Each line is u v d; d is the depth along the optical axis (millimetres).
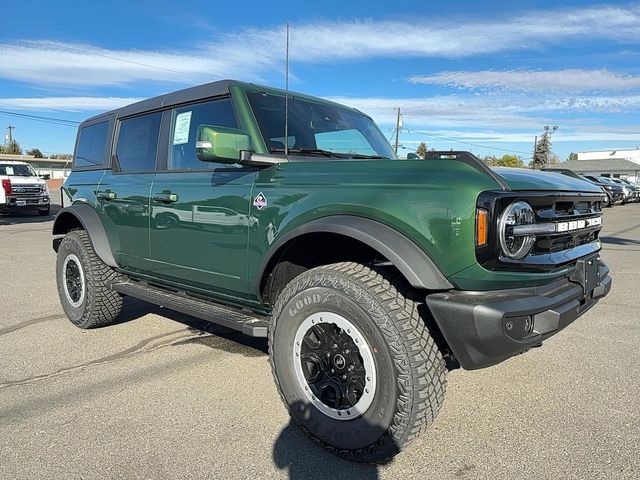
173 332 4719
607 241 11703
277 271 3020
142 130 4188
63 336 4609
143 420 2994
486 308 2229
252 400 3270
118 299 4664
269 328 2863
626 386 3449
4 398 3287
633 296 6109
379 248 2391
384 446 2416
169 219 3637
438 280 2346
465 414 3049
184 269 3564
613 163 67062
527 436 2793
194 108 3658
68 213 4867
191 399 3281
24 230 14328
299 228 2699
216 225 3242
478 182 2332
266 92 3494
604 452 2629
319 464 2555
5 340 4496
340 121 3846
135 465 2531
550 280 2570
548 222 2514
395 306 2381
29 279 7262
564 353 4090
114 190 4270
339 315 2518
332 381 2584
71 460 2568
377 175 2598
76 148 5184
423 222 2363
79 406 3174
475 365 2336
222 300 3482
